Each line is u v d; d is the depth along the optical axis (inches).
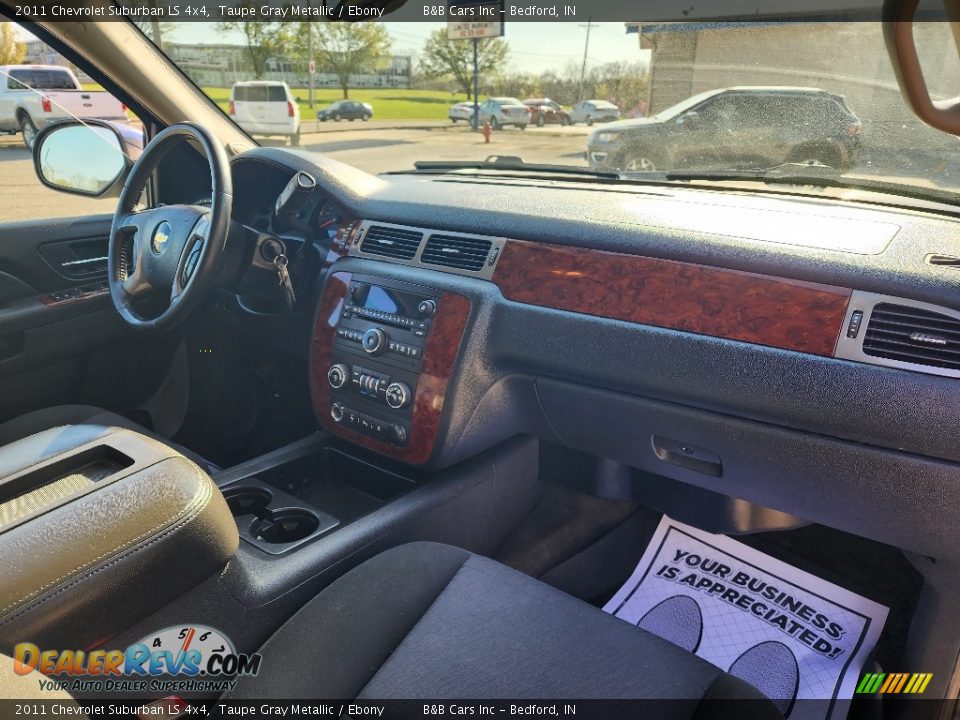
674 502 70.5
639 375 54.5
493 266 58.7
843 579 65.2
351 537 51.1
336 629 40.4
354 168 73.4
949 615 54.7
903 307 45.4
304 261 72.2
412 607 43.0
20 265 76.5
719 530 69.4
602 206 59.0
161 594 35.1
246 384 82.4
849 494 51.5
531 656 39.0
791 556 68.1
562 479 75.5
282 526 57.7
